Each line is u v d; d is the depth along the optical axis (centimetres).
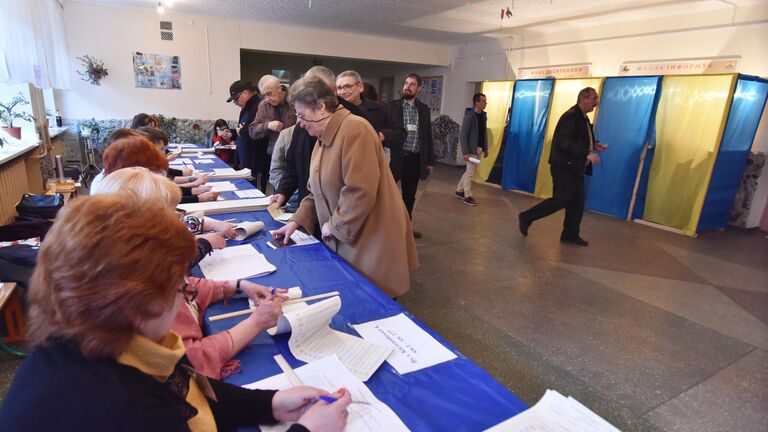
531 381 201
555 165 393
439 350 104
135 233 50
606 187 544
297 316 102
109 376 51
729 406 189
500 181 714
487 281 314
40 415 47
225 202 235
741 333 255
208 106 723
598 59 643
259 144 405
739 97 439
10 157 296
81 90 640
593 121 550
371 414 80
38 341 51
